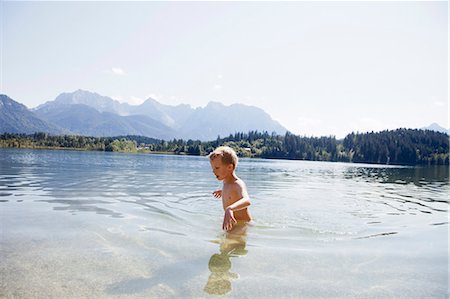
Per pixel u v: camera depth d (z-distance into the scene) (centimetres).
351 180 1769
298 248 371
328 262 323
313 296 242
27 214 527
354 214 641
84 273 273
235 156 564
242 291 247
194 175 1569
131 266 293
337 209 695
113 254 326
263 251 353
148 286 251
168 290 245
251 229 465
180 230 439
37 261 299
